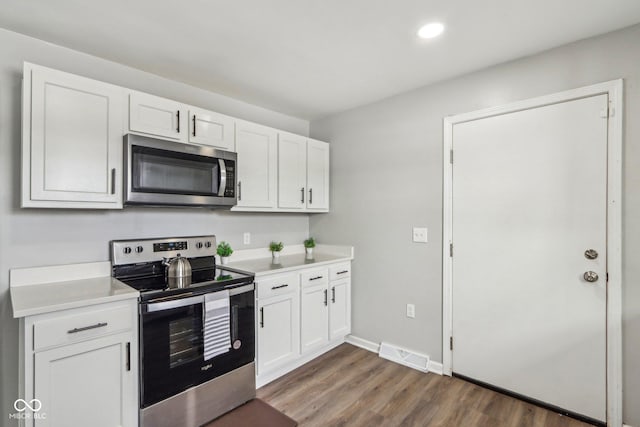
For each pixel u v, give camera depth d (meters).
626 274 1.80
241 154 2.54
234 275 2.21
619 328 1.82
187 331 1.85
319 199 3.22
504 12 1.66
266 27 1.80
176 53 2.09
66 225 1.96
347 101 2.96
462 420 1.95
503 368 2.24
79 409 1.48
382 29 1.82
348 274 3.09
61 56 1.99
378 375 2.51
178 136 2.17
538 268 2.10
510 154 2.21
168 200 2.04
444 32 1.85
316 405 2.10
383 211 2.90
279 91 2.72
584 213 1.93
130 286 1.82
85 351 1.50
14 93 1.82
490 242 2.29
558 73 2.01
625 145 1.80
